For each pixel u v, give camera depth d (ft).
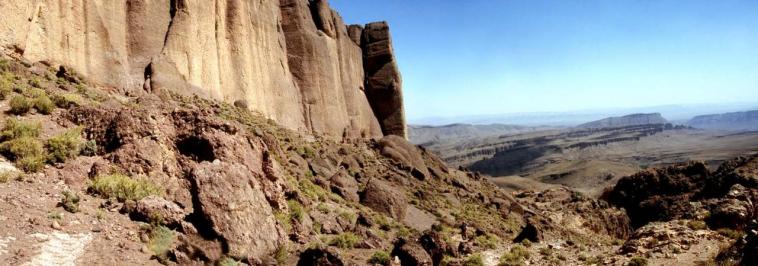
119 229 51.72
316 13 239.50
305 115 210.59
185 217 57.31
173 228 55.01
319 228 88.63
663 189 241.76
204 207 55.93
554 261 100.53
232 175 60.70
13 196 51.31
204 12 160.97
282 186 90.17
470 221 153.58
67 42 114.21
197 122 77.46
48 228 47.39
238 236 55.93
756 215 106.83
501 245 125.29
